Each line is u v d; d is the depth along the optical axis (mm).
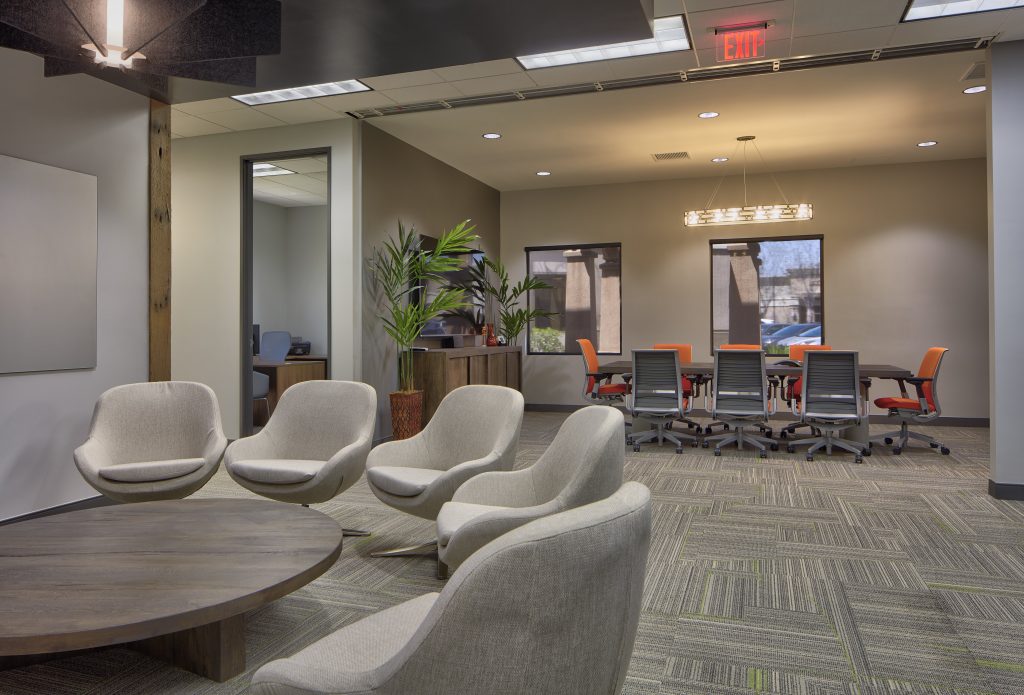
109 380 4012
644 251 8203
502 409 2977
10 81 3457
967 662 2078
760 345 7898
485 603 913
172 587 1717
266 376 6629
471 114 5523
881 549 3145
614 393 6488
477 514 2275
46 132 3643
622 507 1050
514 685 940
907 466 5070
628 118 5668
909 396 7305
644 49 4297
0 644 1438
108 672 2059
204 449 3393
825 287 7590
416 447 3176
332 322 5621
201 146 5977
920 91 5062
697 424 6676
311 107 5266
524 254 8680
